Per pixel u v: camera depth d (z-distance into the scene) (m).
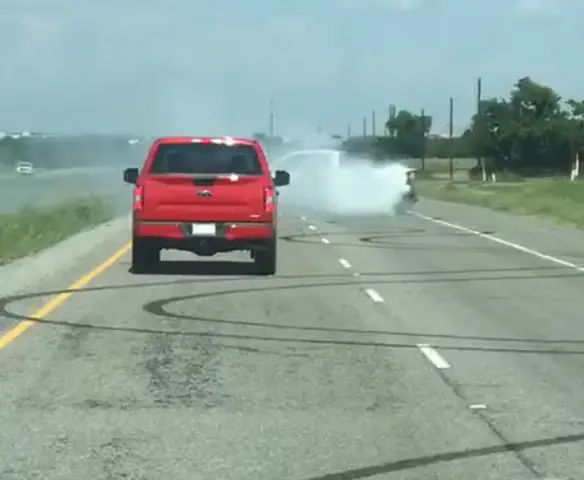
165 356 12.21
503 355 12.49
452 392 10.45
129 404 9.84
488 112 108.88
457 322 15.04
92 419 9.23
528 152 106.50
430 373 11.38
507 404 9.94
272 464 7.88
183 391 10.41
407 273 21.36
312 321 14.96
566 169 105.38
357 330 14.26
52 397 10.09
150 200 20.27
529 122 106.31
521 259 24.61
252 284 19.17
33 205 47.00
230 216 20.31
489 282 19.97
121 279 19.67
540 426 9.10
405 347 12.97
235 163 20.88
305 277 20.44
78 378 10.95
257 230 20.36
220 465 7.84
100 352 12.40
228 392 10.38
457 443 8.53
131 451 8.21
